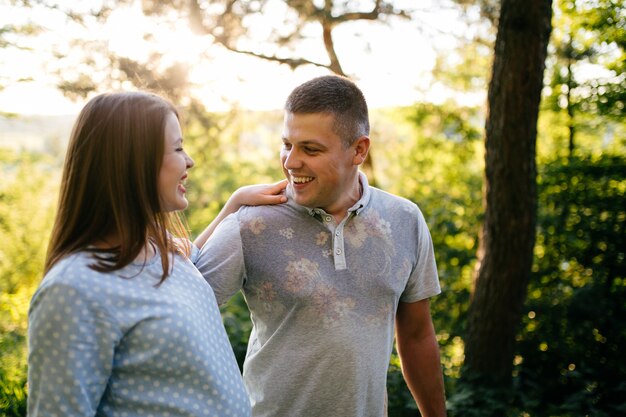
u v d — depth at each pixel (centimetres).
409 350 183
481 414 431
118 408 116
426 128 902
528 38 399
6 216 1125
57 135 920
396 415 413
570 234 634
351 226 159
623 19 623
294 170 151
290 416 156
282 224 157
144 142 122
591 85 661
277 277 155
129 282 117
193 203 928
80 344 107
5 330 466
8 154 1096
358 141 154
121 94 125
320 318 154
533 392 516
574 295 593
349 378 154
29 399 110
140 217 122
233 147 827
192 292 128
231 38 623
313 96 148
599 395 523
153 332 115
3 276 1106
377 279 159
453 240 750
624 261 621
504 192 427
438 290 178
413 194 873
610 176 638
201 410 119
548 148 793
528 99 409
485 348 458
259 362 160
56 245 120
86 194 121
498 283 443
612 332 582
